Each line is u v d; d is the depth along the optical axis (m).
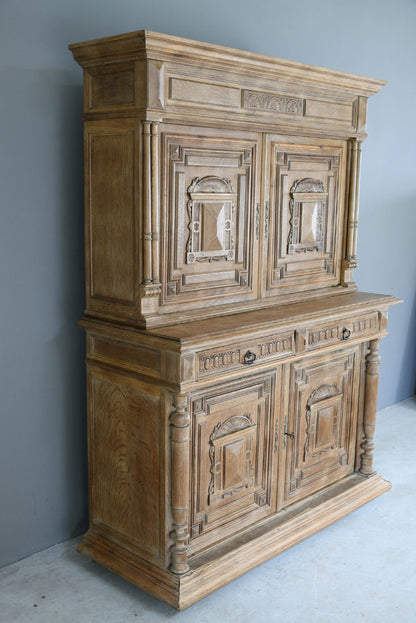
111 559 2.60
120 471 2.57
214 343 2.30
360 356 3.20
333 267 3.14
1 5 2.34
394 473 3.60
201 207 2.45
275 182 2.73
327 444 3.09
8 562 2.68
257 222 2.68
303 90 2.72
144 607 2.44
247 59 2.38
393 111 4.19
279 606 2.46
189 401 2.37
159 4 2.83
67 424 2.80
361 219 4.10
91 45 2.26
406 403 4.77
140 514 2.51
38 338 2.64
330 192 3.02
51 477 2.78
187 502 2.38
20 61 2.43
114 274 2.43
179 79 2.24
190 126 2.35
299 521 2.85
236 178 2.57
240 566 2.55
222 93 2.39
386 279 4.43
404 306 4.64
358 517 3.13
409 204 4.49
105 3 2.64
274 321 2.52
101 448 2.64
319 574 2.67
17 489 2.66
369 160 4.07
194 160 2.39
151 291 2.30
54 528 2.83
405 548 2.87
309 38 3.56
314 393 2.95
